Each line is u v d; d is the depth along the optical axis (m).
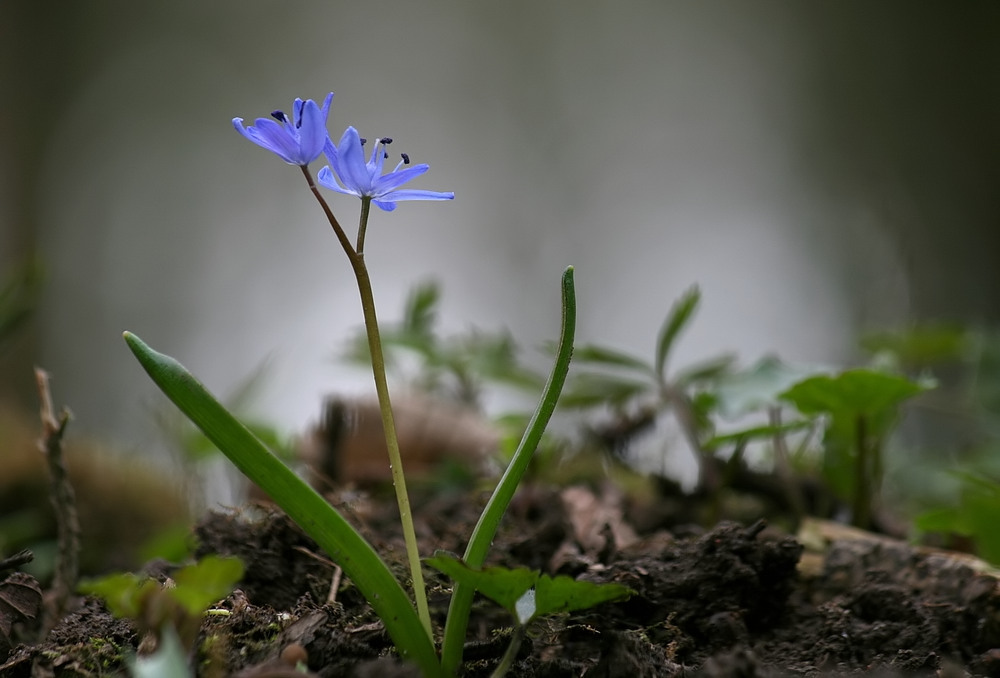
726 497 0.59
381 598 0.41
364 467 0.71
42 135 1.42
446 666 0.42
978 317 1.30
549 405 0.42
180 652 0.40
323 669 0.42
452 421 0.75
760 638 0.45
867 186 1.40
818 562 0.50
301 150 0.42
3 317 0.67
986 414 0.77
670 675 0.43
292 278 1.41
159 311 1.41
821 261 1.36
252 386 0.83
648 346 1.35
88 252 1.41
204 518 0.48
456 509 0.54
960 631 0.45
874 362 0.67
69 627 0.44
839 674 0.44
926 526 0.50
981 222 1.38
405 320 0.85
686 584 0.46
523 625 0.41
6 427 0.79
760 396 0.55
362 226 0.42
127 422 1.15
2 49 1.39
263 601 0.46
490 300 1.40
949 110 1.43
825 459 0.56
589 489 0.58
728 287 1.38
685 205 1.43
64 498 0.48
